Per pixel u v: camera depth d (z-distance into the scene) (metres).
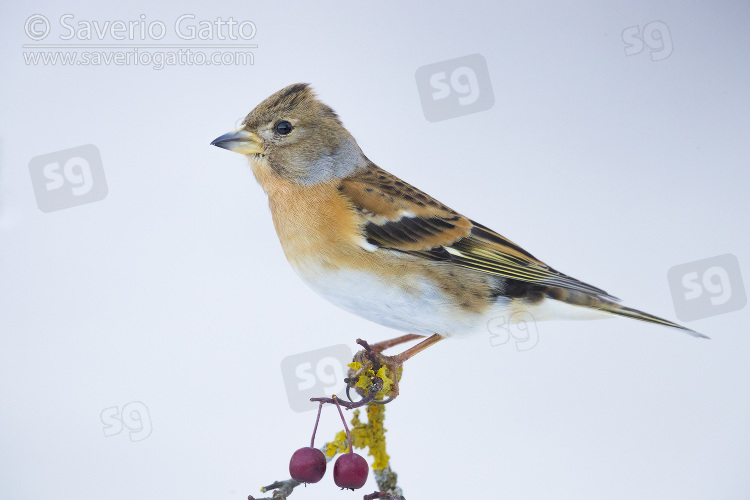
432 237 3.11
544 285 3.11
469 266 3.11
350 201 3.11
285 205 3.11
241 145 3.11
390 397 3.07
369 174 3.12
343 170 3.11
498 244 3.11
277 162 3.11
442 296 3.11
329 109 3.12
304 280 3.11
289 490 3.04
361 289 3.10
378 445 3.06
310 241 3.10
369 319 3.11
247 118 3.11
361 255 3.10
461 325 3.11
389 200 3.11
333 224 3.10
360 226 3.10
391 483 3.06
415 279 3.10
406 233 3.11
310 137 3.11
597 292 3.12
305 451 3.04
